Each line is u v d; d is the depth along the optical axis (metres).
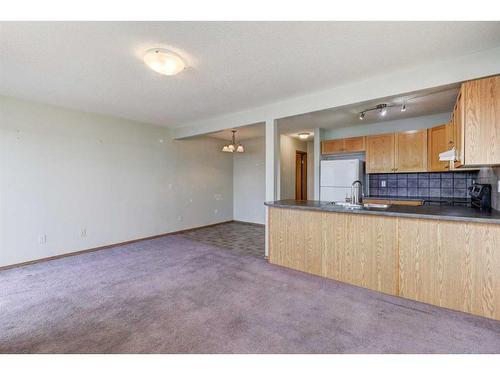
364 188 4.86
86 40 1.99
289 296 2.53
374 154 4.41
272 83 2.88
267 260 3.65
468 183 3.92
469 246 2.15
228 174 6.82
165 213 5.32
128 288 2.74
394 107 3.63
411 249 2.42
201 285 2.81
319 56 2.26
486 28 1.84
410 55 2.25
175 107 3.83
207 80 2.78
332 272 2.95
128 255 3.93
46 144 3.68
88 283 2.87
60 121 3.82
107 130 4.36
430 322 2.05
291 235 3.31
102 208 4.32
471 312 2.16
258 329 1.98
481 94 2.02
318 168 4.99
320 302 2.40
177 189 5.55
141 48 2.12
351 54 2.23
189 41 2.01
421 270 2.38
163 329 1.98
